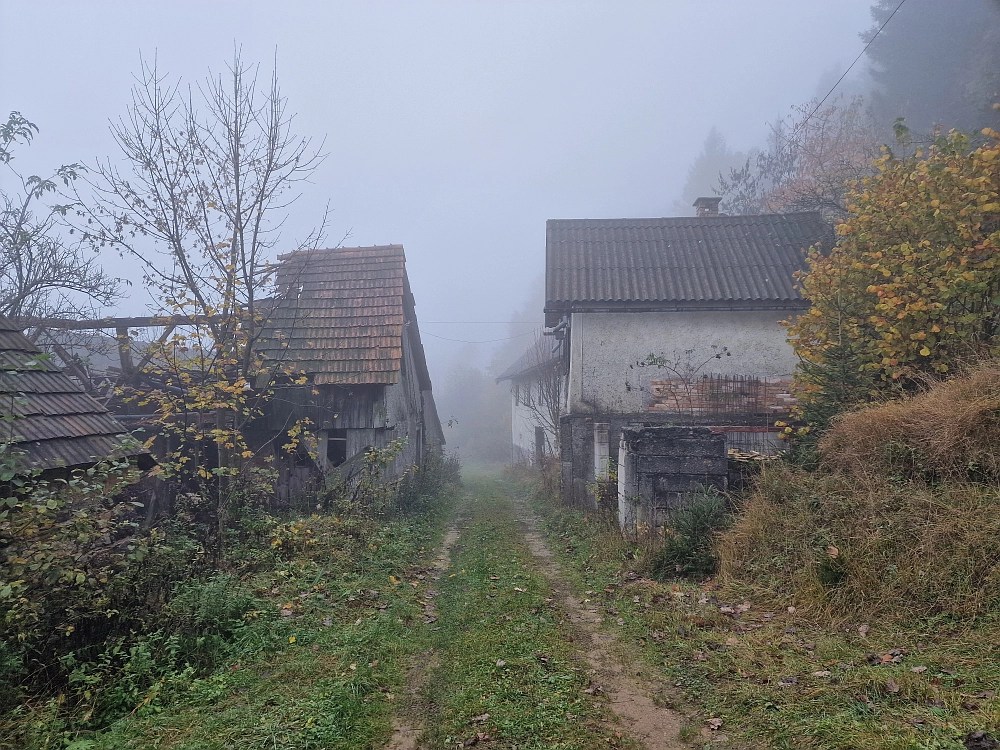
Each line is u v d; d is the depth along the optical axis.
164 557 6.50
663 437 9.01
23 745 3.94
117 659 4.96
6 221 12.27
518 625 6.11
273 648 5.48
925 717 3.70
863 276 9.13
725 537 7.42
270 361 12.61
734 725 4.06
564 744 3.90
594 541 9.65
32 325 12.30
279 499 11.09
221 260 9.59
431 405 22.75
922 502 5.95
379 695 4.66
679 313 13.44
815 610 5.65
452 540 11.16
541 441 23.69
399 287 14.28
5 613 4.77
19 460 5.30
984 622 4.77
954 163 8.54
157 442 10.80
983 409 6.10
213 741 3.94
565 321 14.56
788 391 13.10
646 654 5.39
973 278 7.73
